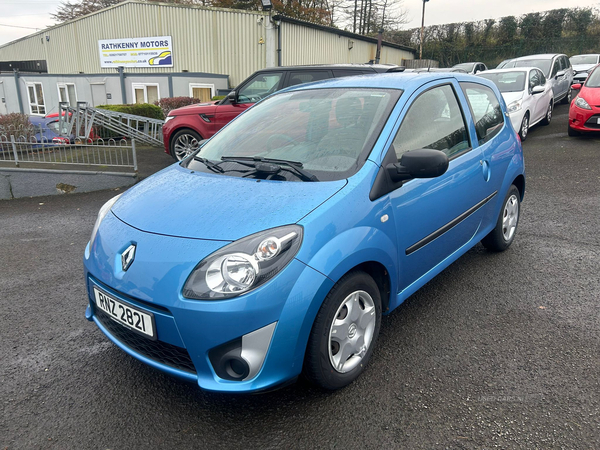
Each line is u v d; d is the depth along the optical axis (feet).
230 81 62.54
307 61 65.46
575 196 20.27
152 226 8.02
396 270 9.06
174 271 7.18
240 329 6.91
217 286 6.93
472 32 112.27
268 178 8.84
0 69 104.47
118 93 66.18
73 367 9.46
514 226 14.74
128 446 7.32
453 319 10.77
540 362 9.01
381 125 9.32
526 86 33.40
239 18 59.77
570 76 53.21
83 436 7.55
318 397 8.28
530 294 11.82
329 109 10.43
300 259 7.17
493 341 9.80
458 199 10.89
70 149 27.22
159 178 10.14
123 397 8.51
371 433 7.39
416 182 9.46
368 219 8.18
